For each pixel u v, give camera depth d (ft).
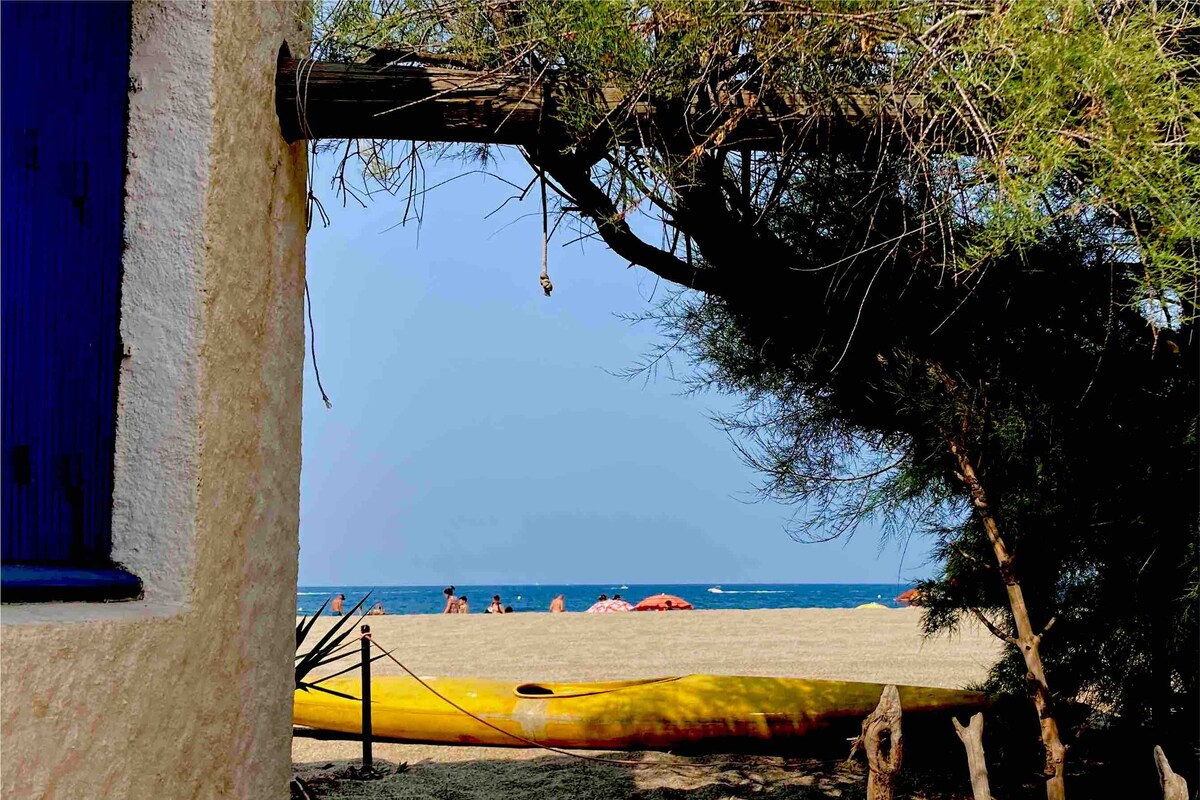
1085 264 12.37
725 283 13.62
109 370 8.22
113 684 6.84
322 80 10.41
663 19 10.00
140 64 8.52
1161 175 9.23
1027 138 9.21
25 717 5.81
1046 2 9.05
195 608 8.18
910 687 20.88
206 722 8.48
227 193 8.91
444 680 23.66
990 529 12.26
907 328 13.33
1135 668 15.26
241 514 9.33
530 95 10.56
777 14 9.77
